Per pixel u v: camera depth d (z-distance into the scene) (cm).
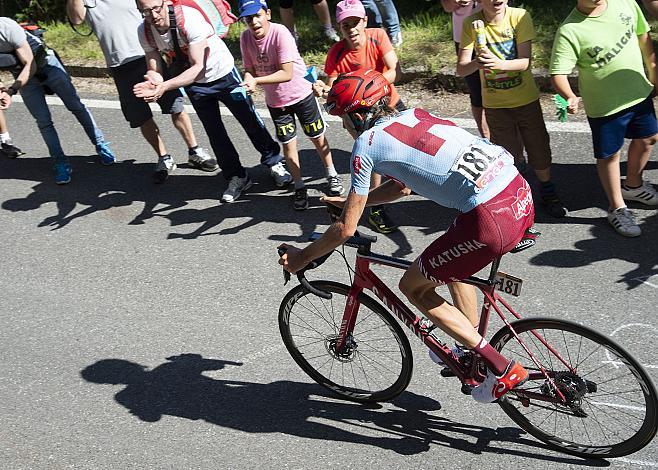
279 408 409
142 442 394
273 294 502
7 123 796
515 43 510
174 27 552
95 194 652
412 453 371
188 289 515
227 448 386
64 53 898
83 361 458
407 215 565
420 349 439
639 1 796
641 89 491
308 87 565
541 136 526
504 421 385
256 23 541
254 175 653
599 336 337
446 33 802
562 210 536
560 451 364
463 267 334
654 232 509
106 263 554
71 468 382
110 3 607
